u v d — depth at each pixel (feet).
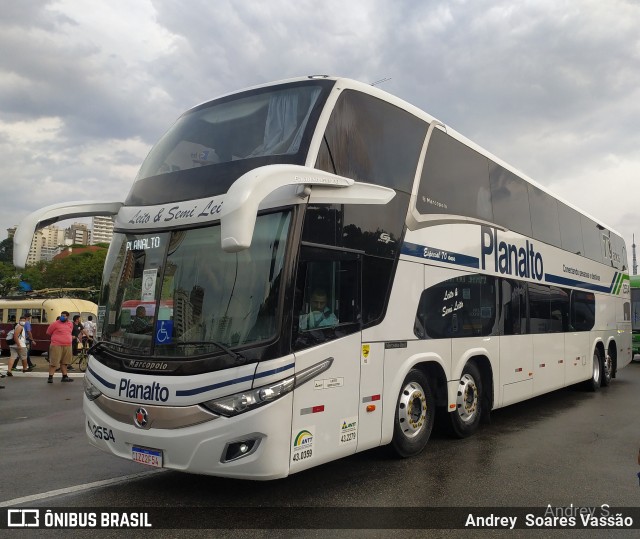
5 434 27.76
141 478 19.90
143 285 18.35
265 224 17.02
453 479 20.06
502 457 23.25
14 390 44.80
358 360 18.95
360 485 19.22
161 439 16.21
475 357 27.50
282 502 17.46
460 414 26.05
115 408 17.44
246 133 19.62
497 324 28.96
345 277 18.67
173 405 16.17
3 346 82.33
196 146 20.20
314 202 17.51
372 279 19.93
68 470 20.94
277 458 15.70
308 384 16.79
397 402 21.01
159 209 19.04
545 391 34.65
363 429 19.11
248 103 20.43
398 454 22.20
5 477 20.02
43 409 35.50
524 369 31.83
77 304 83.35
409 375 22.31
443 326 24.16
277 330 16.06
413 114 23.68
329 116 18.90
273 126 19.35
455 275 25.34
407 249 21.99
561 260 38.81
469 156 27.91
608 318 48.96
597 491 19.04
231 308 16.65
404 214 22.04
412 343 21.94
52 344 50.08
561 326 37.88
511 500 18.03
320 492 18.43
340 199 18.67
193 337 16.84
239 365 15.81
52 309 79.46
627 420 32.19
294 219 16.75
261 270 16.63
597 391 45.29
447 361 24.36
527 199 34.35
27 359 59.36
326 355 17.52
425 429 23.29
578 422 31.50
